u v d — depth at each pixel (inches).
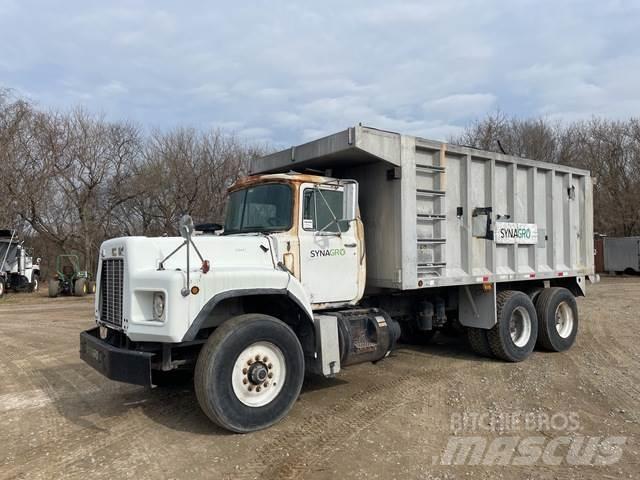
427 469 161.3
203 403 184.9
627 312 534.0
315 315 229.3
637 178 1379.2
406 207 260.1
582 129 1471.5
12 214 994.1
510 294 315.9
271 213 237.8
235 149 1120.8
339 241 245.1
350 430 195.6
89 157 1067.9
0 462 170.2
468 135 1339.8
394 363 308.8
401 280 257.4
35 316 574.2
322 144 257.0
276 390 200.7
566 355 332.5
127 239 198.2
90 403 236.1
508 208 322.3
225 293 189.8
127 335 192.4
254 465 165.5
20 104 1010.1
